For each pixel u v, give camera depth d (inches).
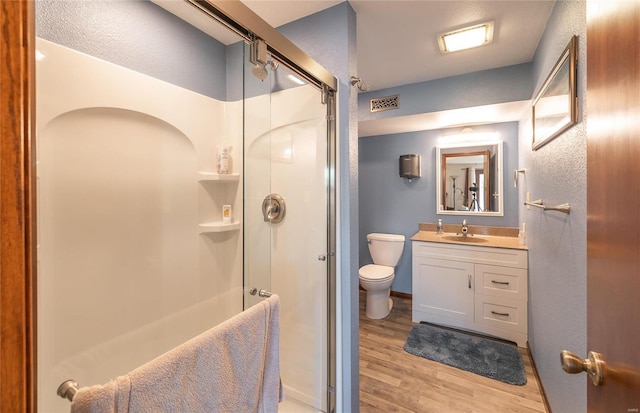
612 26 21.1
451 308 102.3
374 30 67.9
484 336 96.7
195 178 68.9
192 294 68.7
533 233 79.7
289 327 66.2
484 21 64.4
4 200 12.6
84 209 49.9
